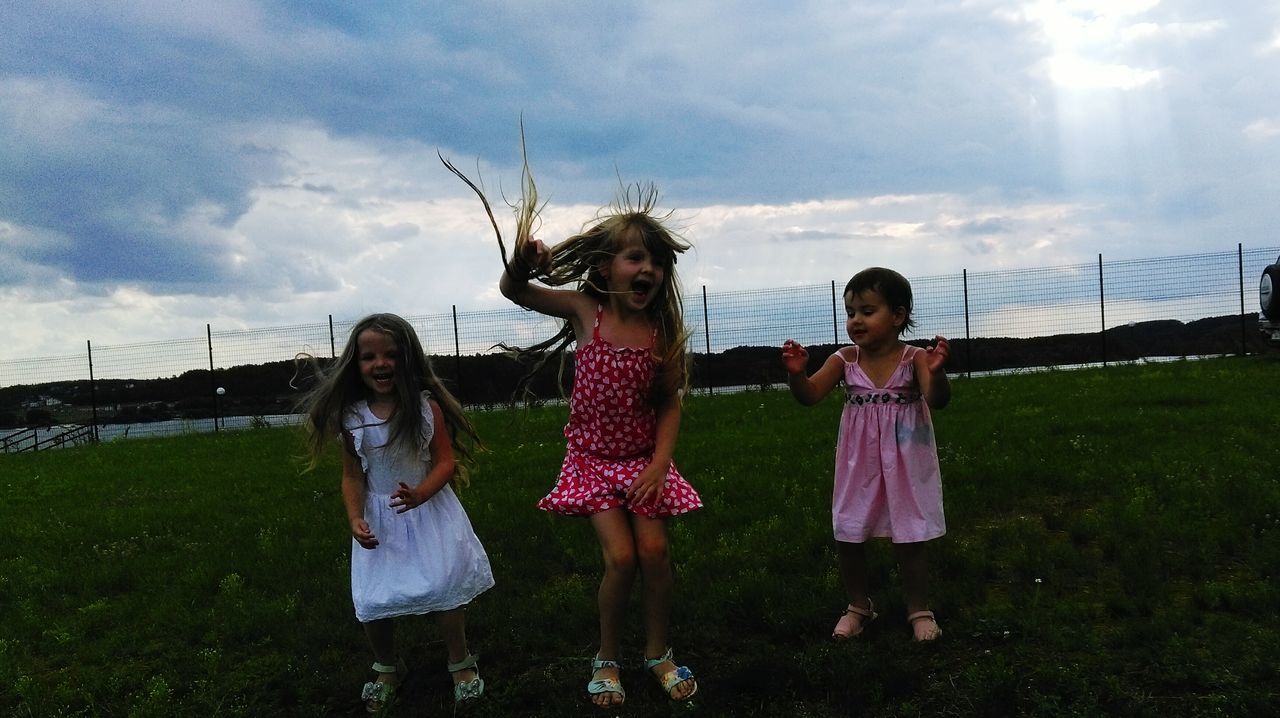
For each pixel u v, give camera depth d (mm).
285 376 25766
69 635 4719
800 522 5941
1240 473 6305
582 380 3561
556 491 3609
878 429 3922
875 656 3604
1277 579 4203
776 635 4012
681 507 3523
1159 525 5141
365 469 3641
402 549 3541
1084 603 4152
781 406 14391
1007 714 3104
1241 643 3494
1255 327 20750
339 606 4805
